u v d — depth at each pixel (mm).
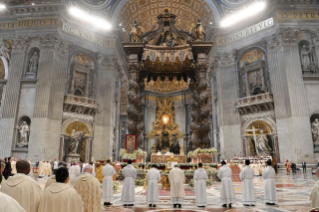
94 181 4066
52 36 18109
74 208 2500
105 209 5520
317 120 16656
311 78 17203
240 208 5566
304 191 7801
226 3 21500
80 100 19062
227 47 20984
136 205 6000
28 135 17156
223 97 20328
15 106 17422
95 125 19719
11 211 1424
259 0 19734
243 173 5965
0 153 16750
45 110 16969
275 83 17969
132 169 6137
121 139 28484
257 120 18656
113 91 21219
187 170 10117
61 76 18359
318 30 17703
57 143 17422
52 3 18188
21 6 18109
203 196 5812
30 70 18109
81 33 20016
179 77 14344
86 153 19016
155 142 32375
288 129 16891
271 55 18406
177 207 5762
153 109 33969
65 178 2641
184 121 32938
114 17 21672
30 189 2609
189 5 24312
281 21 17938
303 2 17922
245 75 20125
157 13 26312
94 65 20531
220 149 20203
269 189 5898
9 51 18750
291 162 15961
